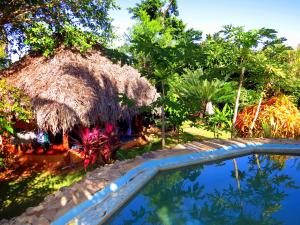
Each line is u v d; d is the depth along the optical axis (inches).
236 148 317.1
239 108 542.3
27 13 414.0
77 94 307.1
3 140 320.8
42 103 294.0
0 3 393.7
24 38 427.5
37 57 392.5
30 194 242.5
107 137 303.9
